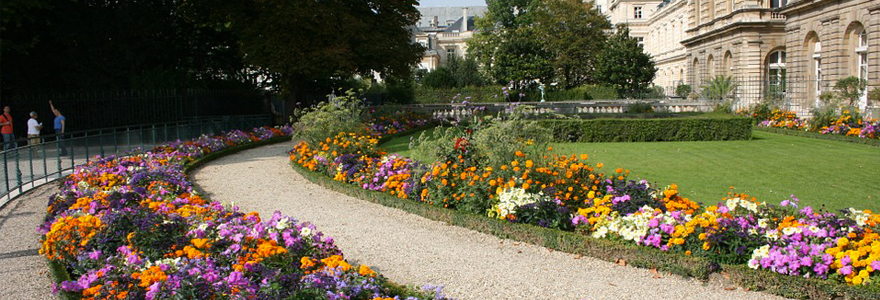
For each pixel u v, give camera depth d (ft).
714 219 20.93
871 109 73.46
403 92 155.94
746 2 124.16
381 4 86.58
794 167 42.78
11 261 23.38
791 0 105.70
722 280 20.29
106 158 43.78
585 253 23.45
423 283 20.94
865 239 18.99
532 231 25.13
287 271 17.61
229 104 87.04
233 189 39.50
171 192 29.76
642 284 20.51
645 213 23.16
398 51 86.79
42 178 42.19
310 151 45.70
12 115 70.44
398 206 32.22
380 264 23.24
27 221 30.48
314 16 76.79
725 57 136.15
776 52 126.41
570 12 182.91
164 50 93.61
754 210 23.36
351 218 30.71
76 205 25.76
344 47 79.30
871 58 81.87
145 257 18.66
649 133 64.34
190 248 18.57
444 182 29.66
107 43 86.74
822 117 69.62
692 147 57.36
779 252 19.36
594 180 27.37
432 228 28.35
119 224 20.26
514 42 176.86
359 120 49.52
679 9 187.73
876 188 34.58
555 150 53.72
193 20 90.38
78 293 17.01
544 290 20.13
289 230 20.63
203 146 56.08
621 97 168.14
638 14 241.96
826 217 21.48
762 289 19.48
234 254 19.07
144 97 75.36
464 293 19.98
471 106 102.99
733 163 45.21
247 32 80.28
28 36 79.92
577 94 170.71
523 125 31.76
